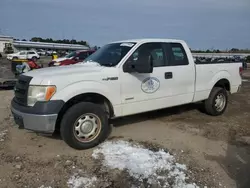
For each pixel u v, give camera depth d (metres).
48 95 3.75
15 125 5.33
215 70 6.02
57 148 4.21
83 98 4.31
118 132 5.00
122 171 3.46
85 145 4.11
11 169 3.52
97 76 4.18
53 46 77.44
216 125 5.54
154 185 3.16
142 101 4.76
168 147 4.30
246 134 5.02
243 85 12.48
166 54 5.13
